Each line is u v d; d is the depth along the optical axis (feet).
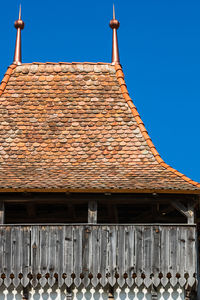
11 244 125.49
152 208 138.51
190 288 123.65
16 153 138.10
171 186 126.72
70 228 126.11
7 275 124.26
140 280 123.85
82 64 153.17
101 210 142.72
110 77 151.12
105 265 124.47
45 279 124.26
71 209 137.39
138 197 128.06
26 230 126.11
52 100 147.23
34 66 153.28
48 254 125.08
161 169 133.39
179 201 127.85
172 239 125.29
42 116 144.46
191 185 127.75
